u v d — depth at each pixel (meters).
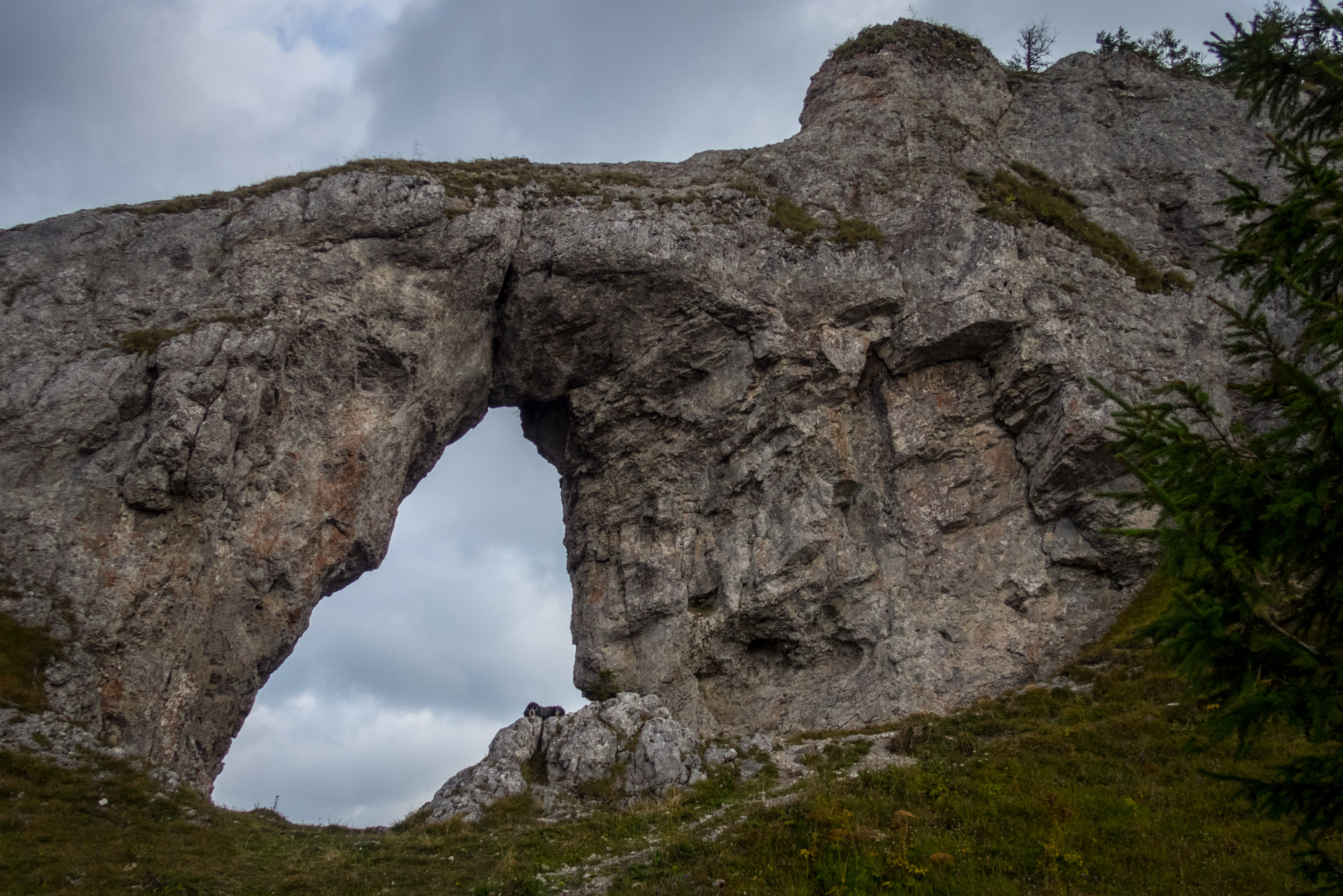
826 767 22.41
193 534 24.56
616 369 32.16
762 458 30.81
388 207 29.89
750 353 31.28
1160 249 35.28
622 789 23.09
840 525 30.39
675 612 29.94
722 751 23.89
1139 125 39.44
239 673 25.00
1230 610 10.10
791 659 29.67
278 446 26.64
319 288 28.27
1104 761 20.11
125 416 24.91
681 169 36.41
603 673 29.84
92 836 17.75
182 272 27.67
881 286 31.80
